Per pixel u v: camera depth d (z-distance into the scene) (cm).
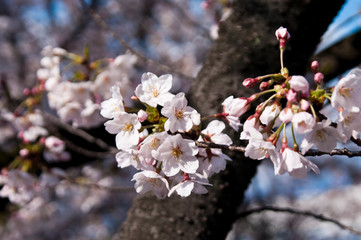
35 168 137
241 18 93
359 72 68
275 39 91
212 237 88
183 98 70
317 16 91
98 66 117
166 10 409
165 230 88
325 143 70
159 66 121
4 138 170
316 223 364
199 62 393
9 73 353
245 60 91
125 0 410
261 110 72
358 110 67
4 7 410
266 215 344
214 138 74
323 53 113
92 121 120
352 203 385
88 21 388
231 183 89
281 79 71
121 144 71
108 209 325
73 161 142
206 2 170
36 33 404
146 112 72
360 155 69
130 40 413
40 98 137
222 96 90
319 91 69
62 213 309
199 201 88
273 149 71
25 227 236
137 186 73
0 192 134
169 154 71
